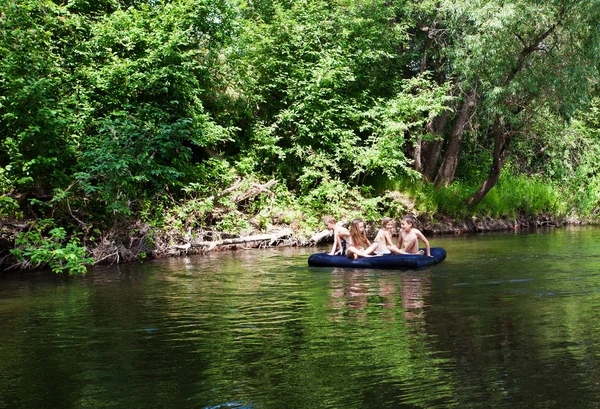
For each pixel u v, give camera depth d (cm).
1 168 1134
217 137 1544
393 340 547
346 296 775
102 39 1442
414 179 1875
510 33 1582
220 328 615
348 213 1659
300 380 445
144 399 414
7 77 1175
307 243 1548
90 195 1266
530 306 683
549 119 1794
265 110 1861
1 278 1038
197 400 410
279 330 598
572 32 1552
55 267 1043
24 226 1134
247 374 461
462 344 529
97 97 1445
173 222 1357
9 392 436
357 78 1917
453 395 408
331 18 1934
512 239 1561
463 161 2297
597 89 1848
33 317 693
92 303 776
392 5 1973
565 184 2238
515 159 2355
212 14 1608
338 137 1812
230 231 1470
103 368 487
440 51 1911
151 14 1578
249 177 1612
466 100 1841
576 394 405
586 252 1220
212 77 1694
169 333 600
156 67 1456
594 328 575
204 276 998
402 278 912
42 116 1161
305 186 1720
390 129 1720
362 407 391
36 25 1279
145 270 1093
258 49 1795
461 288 810
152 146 1340
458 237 1664
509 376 443
